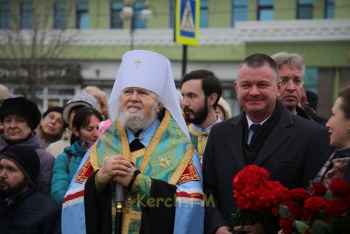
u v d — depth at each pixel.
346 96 3.25
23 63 21.58
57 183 4.58
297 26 21.28
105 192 3.78
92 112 4.92
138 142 3.96
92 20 24.81
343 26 20.78
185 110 5.02
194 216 3.73
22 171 4.29
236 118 3.96
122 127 3.99
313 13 22.08
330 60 21.12
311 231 2.81
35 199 4.30
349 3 21.09
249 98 3.72
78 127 4.90
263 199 3.32
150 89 3.95
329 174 3.27
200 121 5.01
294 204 3.03
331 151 3.67
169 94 4.11
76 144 4.82
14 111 4.85
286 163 3.67
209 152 3.96
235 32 22.75
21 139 4.86
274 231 3.54
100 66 24.33
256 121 3.81
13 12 24.44
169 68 4.14
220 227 3.64
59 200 4.43
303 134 3.72
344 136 3.26
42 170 4.75
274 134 3.74
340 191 2.78
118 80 4.13
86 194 3.70
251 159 3.73
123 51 24.05
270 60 3.76
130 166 3.70
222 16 23.22
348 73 21.05
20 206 4.27
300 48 21.41
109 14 24.75
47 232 4.21
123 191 3.75
